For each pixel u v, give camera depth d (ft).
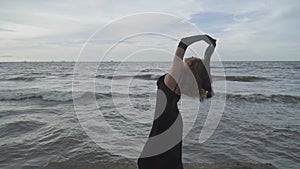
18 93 49.73
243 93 50.14
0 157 17.26
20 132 23.29
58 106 37.24
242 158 17.20
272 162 16.69
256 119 28.66
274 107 37.35
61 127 24.67
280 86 66.64
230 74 109.29
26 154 17.78
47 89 54.95
